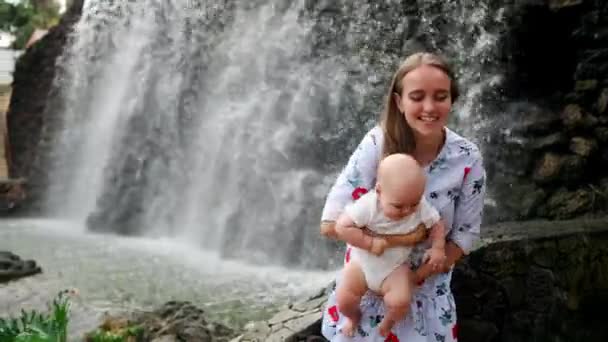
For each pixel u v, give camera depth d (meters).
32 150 16.58
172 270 8.38
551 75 8.38
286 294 7.11
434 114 2.89
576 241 5.68
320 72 9.66
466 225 3.12
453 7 8.77
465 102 8.51
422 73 2.88
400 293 2.89
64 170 15.20
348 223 2.89
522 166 7.84
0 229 12.63
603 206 7.20
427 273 2.94
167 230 11.14
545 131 7.87
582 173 7.49
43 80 16.56
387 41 9.20
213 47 11.39
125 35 13.70
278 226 9.02
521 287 5.33
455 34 8.73
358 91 9.23
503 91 8.41
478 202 3.11
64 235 11.55
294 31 10.16
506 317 5.27
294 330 4.53
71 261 9.06
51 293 7.39
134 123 12.61
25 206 15.38
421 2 8.99
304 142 9.44
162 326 5.72
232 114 10.55
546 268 5.45
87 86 14.84
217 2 11.50
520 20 8.23
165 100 12.09
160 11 12.64
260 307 6.63
